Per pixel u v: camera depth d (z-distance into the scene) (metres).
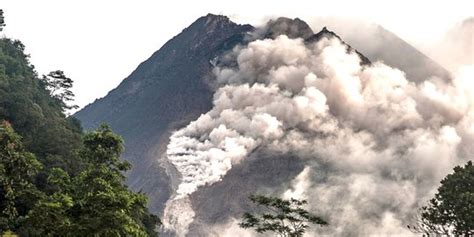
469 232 47.31
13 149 34.44
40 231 31.94
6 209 35.41
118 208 32.69
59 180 42.62
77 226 29.70
